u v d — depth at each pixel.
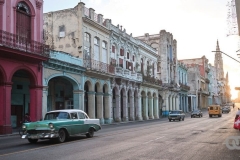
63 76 28.84
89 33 34.38
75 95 31.17
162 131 21.83
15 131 24.00
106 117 37.62
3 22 22.16
